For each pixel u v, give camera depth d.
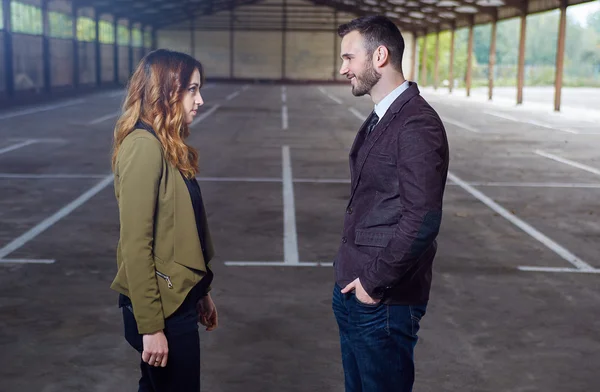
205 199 9.38
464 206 9.27
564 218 8.62
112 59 44.66
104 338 4.51
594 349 4.46
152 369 2.45
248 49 51.00
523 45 32.75
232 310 5.06
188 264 2.38
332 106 29.36
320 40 50.69
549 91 53.91
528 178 11.74
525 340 4.60
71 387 3.81
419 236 2.31
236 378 3.96
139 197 2.26
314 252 6.75
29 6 30.92
